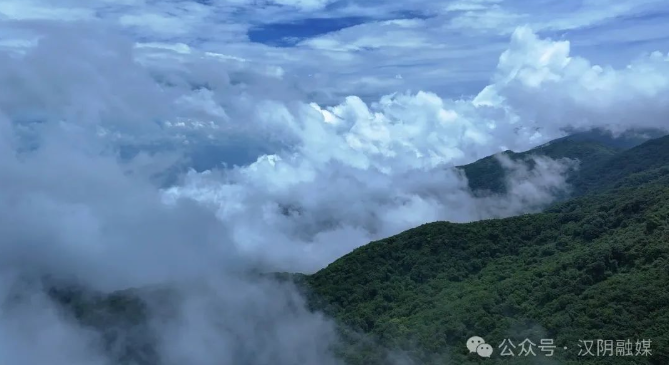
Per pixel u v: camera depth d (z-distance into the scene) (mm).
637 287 90125
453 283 128375
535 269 116438
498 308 106062
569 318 91625
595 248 109312
